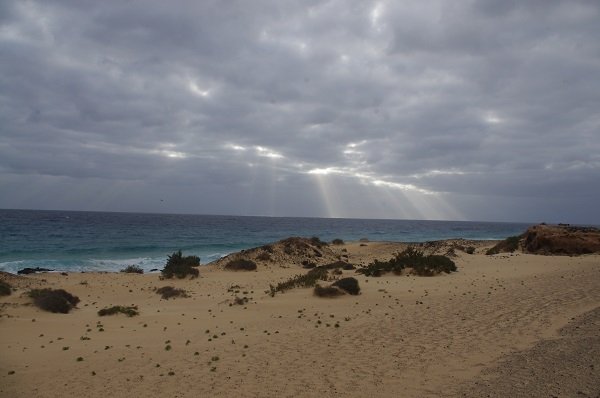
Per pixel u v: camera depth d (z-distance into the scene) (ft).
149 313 57.62
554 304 47.09
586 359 26.48
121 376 32.50
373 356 33.71
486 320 42.50
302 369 31.86
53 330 48.03
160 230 314.35
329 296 62.85
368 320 47.50
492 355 31.35
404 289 68.13
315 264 124.06
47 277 94.99
